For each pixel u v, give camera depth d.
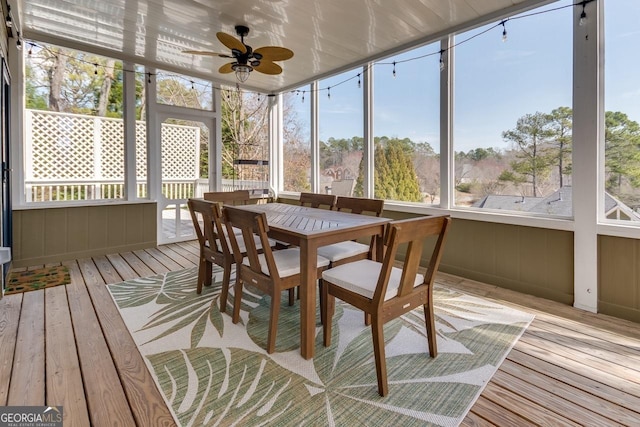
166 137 4.90
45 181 4.22
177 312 2.55
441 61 3.58
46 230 3.91
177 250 4.61
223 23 3.29
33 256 3.84
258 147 6.18
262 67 3.32
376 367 1.65
